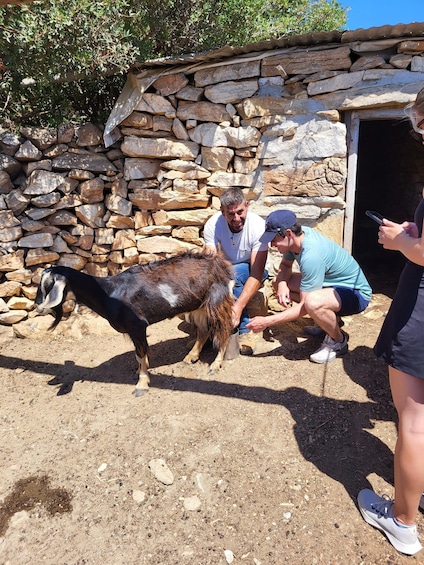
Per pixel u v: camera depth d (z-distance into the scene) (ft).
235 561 6.69
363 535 6.95
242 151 14.30
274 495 7.78
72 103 17.80
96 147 14.60
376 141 29.01
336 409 9.86
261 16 22.66
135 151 14.42
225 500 7.75
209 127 14.23
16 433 9.86
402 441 6.09
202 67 13.82
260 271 12.09
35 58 13.56
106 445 9.26
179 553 6.88
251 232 11.96
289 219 10.37
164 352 13.05
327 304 10.79
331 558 6.63
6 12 12.69
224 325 11.32
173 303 10.91
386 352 6.37
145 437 9.39
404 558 6.57
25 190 14.19
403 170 26.78
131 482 8.27
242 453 8.77
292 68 13.30
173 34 19.95
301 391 10.57
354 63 12.92
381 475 8.02
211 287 11.16
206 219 14.65
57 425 10.03
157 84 14.19
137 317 10.64
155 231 14.93
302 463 8.45
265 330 13.71
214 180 14.53
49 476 8.55
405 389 6.11
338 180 13.67
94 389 11.38
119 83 17.12
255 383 11.04
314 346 12.64
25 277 14.65
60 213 14.62
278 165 14.19
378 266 21.24
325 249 10.82
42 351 13.55
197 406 10.29
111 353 13.24
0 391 11.53
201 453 8.84
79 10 12.57
